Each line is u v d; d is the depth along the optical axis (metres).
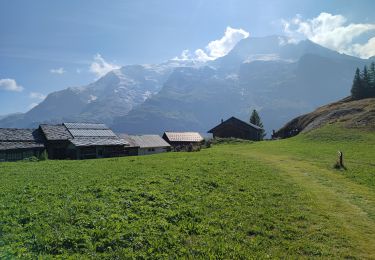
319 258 16.34
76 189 26.14
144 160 50.53
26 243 15.65
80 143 92.31
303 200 26.09
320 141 73.88
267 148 73.12
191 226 19.12
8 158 82.81
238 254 16.16
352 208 24.72
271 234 18.91
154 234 17.64
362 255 16.81
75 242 16.03
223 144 103.12
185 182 29.73
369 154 54.03
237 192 27.31
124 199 23.11
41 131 95.25
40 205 21.22
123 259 14.96
